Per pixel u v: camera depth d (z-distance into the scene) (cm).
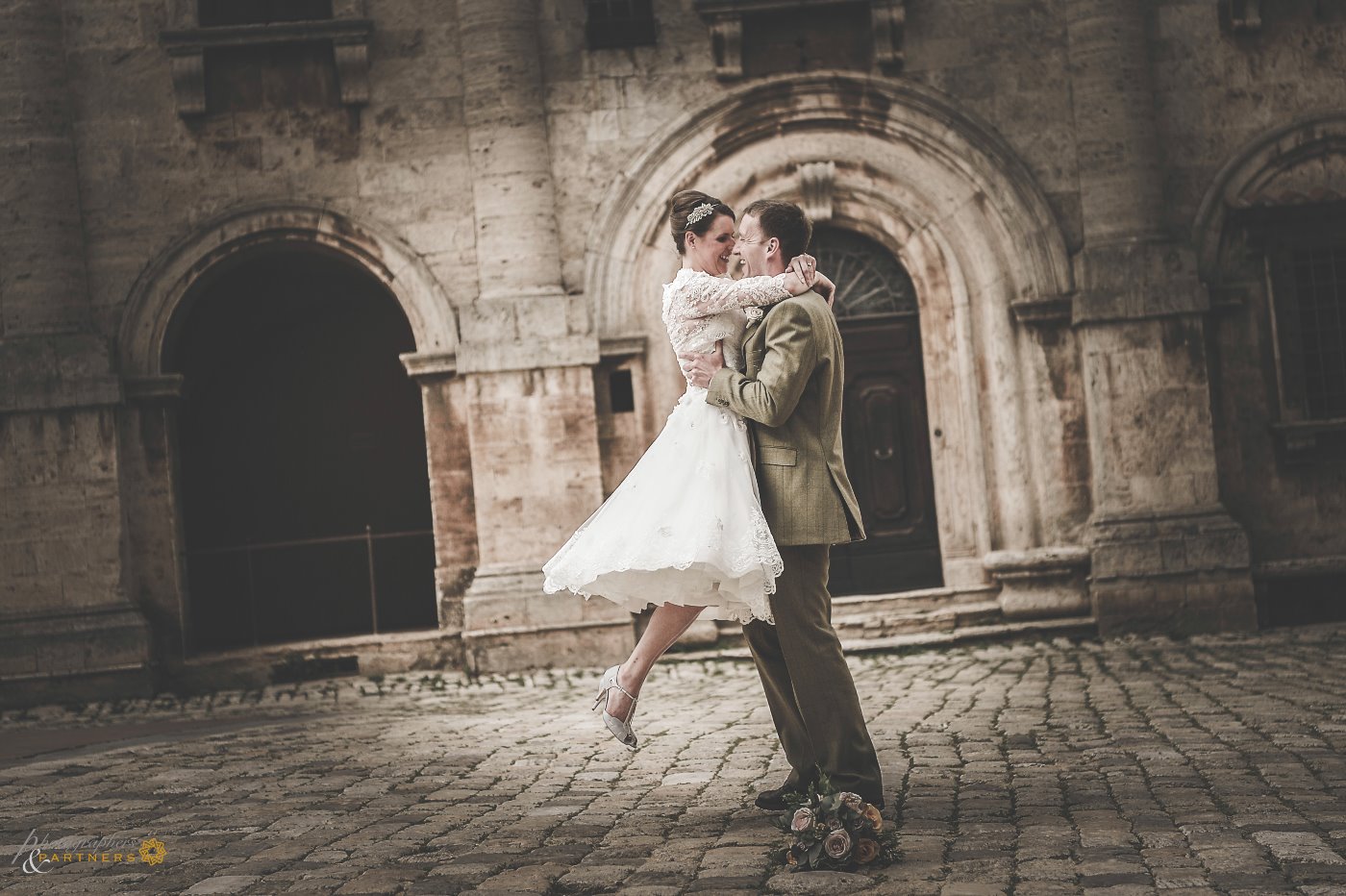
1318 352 1284
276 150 1277
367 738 798
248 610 1509
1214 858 396
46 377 1217
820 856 400
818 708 446
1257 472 1277
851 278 1325
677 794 557
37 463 1221
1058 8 1286
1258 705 748
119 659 1205
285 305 1521
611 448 1273
